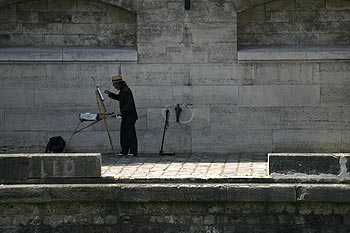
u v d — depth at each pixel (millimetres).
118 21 25844
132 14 25797
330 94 25547
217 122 25625
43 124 25750
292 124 25625
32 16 25906
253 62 25547
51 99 25734
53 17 25906
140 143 25656
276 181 18781
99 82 25688
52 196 18828
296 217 18766
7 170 19078
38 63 25688
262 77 25578
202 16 25547
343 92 25547
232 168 21500
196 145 25625
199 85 25594
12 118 25750
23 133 25781
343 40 25797
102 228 19047
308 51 25469
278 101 25578
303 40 25859
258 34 25906
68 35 25953
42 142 25797
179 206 18875
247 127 25625
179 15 25547
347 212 18672
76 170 19016
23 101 25750
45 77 25703
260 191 18562
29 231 19109
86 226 19078
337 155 18641
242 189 18594
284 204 18734
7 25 25906
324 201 18531
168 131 25625
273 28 25891
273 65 25547
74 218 19062
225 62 25578
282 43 25891
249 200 18609
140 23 25547
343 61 25516
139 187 18750
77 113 25734
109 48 25891
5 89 25734
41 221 19078
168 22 25547
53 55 25594
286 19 25844
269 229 18812
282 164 18766
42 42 25953
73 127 25750
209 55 25578
